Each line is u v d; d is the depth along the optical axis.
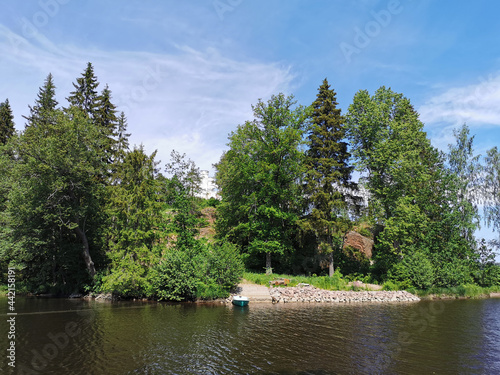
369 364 12.69
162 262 27.38
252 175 36.53
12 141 29.23
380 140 39.25
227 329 17.47
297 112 37.38
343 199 37.72
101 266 32.47
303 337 16.22
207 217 46.47
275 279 31.44
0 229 30.38
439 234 37.34
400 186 37.34
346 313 22.72
